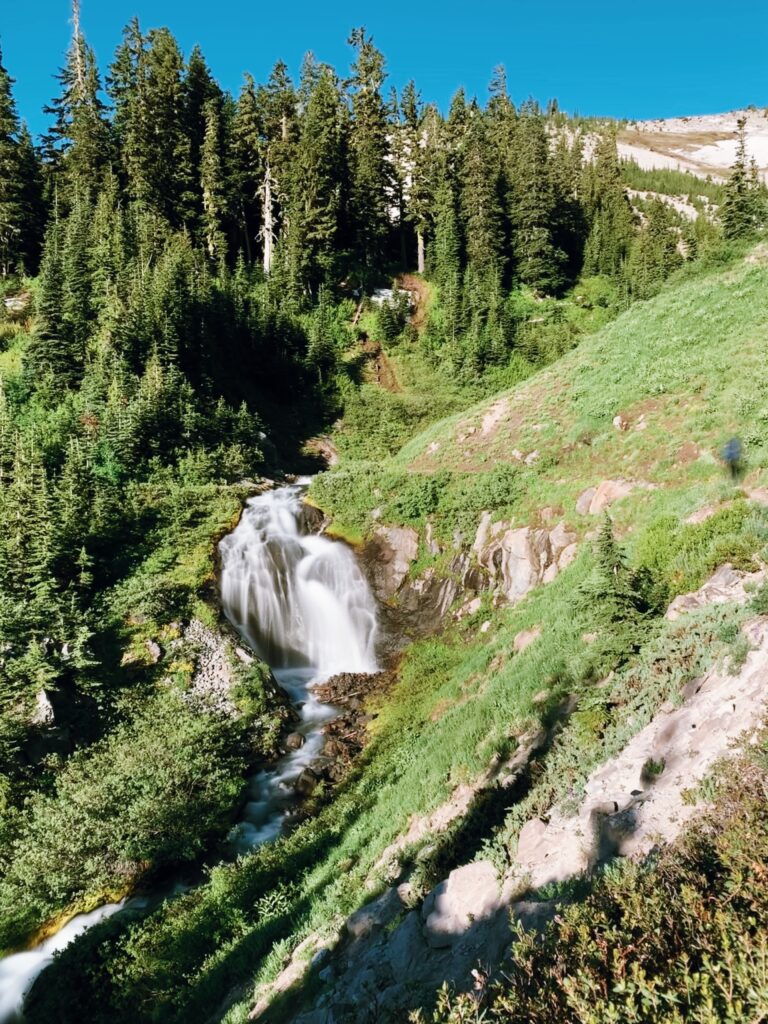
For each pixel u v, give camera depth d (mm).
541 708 11398
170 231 48594
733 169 45812
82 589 21344
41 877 13508
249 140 57312
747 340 26266
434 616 23812
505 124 78062
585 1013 3078
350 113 65062
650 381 26562
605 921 3949
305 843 12969
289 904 10750
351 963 7219
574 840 6520
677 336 29875
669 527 15445
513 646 17031
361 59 60594
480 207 55594
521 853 6984
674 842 5422
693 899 3758
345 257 56000
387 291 55594
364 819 12703
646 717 8250
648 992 3053
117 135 57875
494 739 11734
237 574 24641
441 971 5879
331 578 26141
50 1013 10328
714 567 11680
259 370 43000
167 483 29344
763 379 21953
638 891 4270
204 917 11461
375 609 24859
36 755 16266
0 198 48156
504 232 58750
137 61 57281
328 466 38688
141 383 32281
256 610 24516
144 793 15281
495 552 23078
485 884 6809
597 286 57688
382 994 6133
